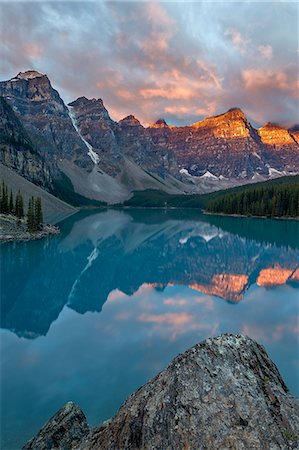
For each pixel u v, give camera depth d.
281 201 170.38
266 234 114.00
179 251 81.94
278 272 58.97
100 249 81.75
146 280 52.78
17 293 44.69
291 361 24.00
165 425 7.84
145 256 74.69
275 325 32.16
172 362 9.34
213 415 7.80
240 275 56.47
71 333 30.41
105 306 39.12
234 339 9.86
